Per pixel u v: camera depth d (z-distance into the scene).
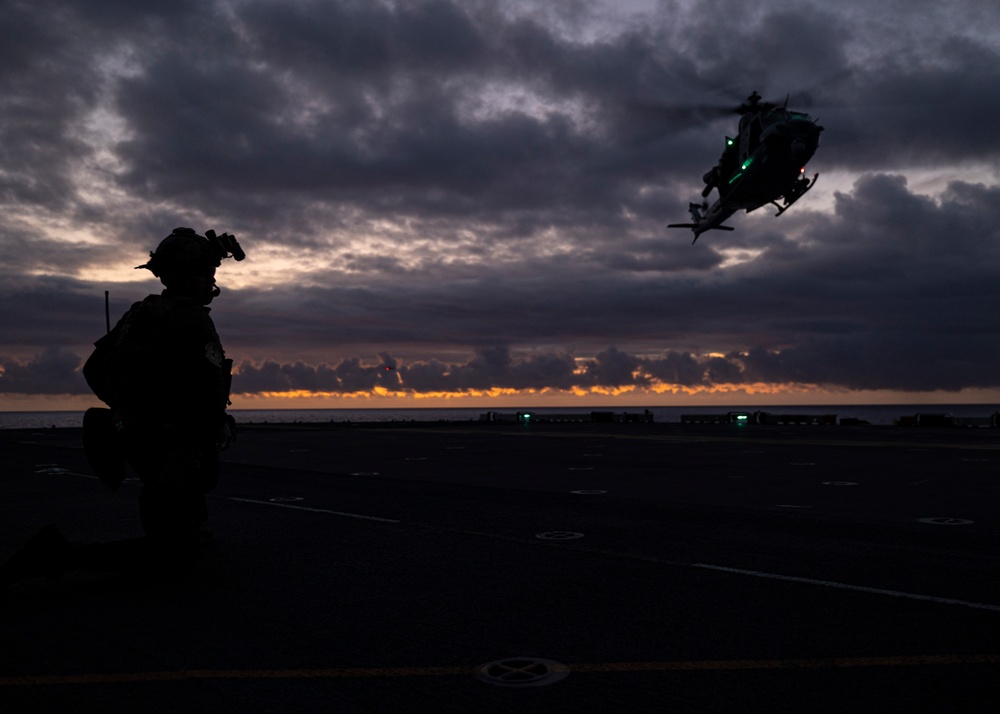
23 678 3.04
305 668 3.17
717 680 2.99
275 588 4.57
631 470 13.01
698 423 47.03
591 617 3.92
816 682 2.97
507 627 3.76
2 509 8.05
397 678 3.05
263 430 35.09
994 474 12.05
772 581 4.70
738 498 8.98
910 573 4.92
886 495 9.29
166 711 2.71
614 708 2.72
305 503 8.48
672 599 4.28
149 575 4.64
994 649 3.36
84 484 10.57
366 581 4.75
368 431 33.41
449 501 8.66
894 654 3.30
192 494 4.72
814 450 18.47
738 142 33.59
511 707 2.74
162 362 4.62
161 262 4.92
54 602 4.24
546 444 21.73
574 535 6.40
